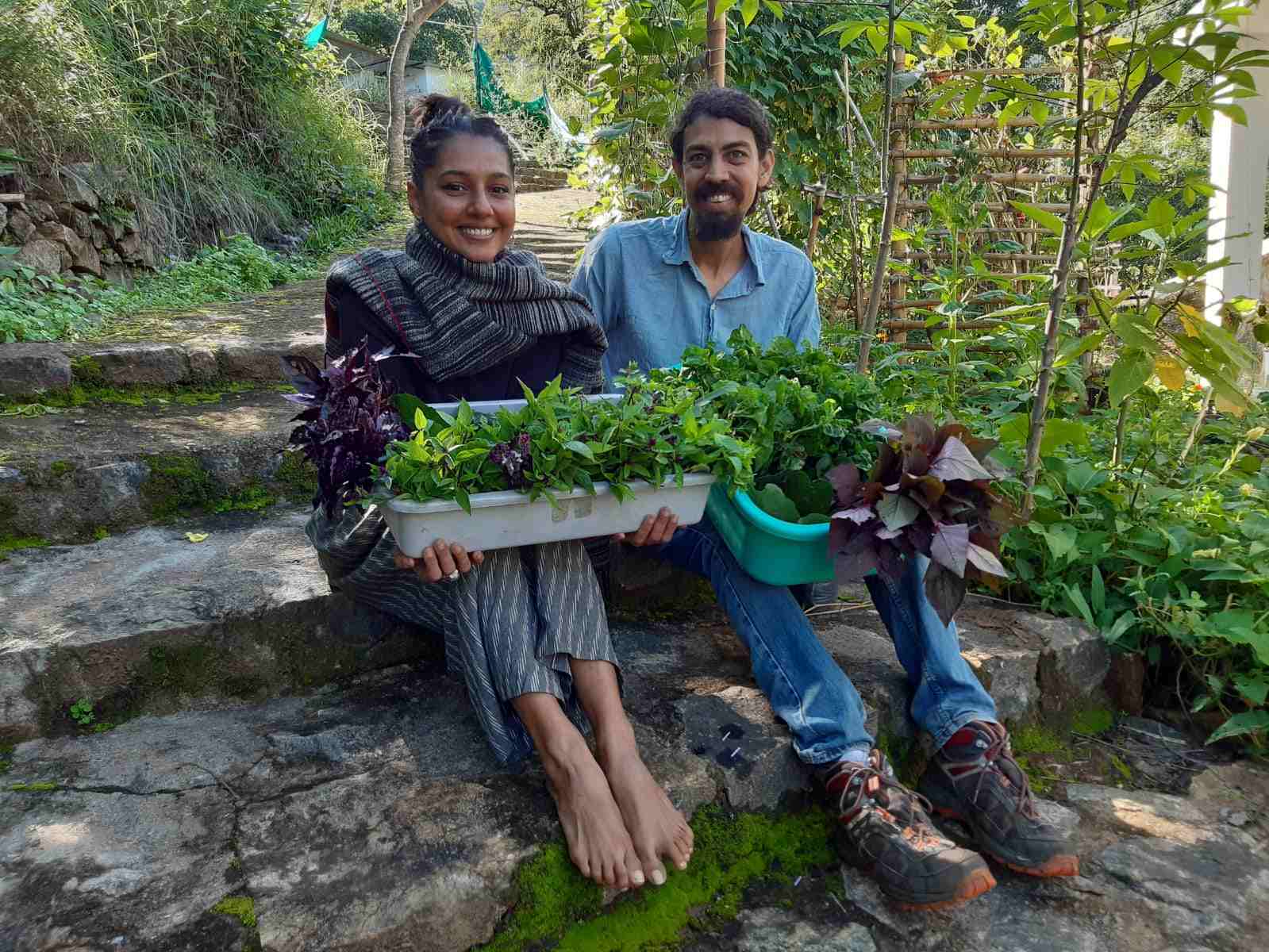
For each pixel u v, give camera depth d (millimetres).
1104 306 2377
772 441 1799
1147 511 2373
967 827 1695
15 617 1793
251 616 1838
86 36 4871
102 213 4512
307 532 1769
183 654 1785
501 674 1528
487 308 1792
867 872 1617
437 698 1863
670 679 1921
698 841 1585
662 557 2055
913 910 1532
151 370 3016
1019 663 2059
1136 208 2594
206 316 4090
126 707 1754
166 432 2578
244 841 1418
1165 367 2328
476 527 1454
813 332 2322
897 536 1542
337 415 1446
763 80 4137
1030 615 2277
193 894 1313
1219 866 1672
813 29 4258
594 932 1430
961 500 1540
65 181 4309
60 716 1700
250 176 6480
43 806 1480
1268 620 2061
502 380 1849
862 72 4375
